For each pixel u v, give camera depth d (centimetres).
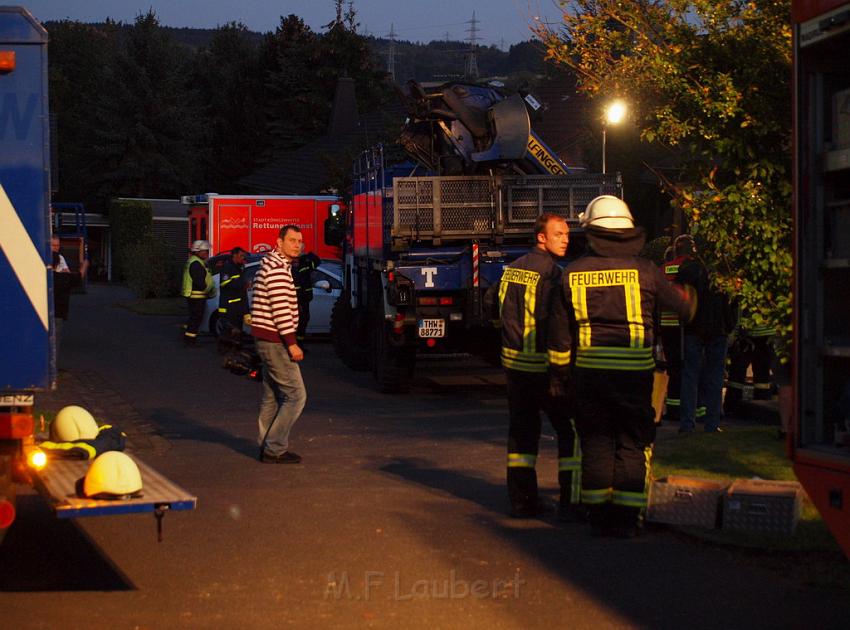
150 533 841
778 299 1066
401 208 1631
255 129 7069
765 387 1545
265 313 1116
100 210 7606
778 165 1058
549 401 875
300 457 1143
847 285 614
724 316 1267
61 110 8888
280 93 7100
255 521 875
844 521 576
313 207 3181
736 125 1064
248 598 682
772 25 1079
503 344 891
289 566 750
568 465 876
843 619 641
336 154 4616
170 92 7656
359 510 914
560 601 674
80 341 2595
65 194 8038
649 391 812
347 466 1112
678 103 1125
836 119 607
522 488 884
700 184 1119
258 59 7294
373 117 5125
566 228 897
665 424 1359
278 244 1121
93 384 1806
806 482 602
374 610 659
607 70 1304
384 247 1683
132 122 7525
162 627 629
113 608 663
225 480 1042
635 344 805
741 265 1102
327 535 832
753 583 709
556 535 833
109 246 6650
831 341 609
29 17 666
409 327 1645
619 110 1262
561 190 1666
